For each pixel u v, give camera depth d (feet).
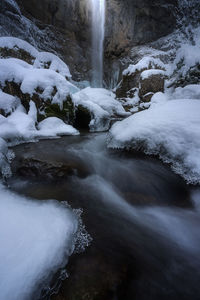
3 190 8.47
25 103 20.84
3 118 17.26
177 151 10.86
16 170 11.32
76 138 20.68
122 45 65.57
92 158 14.70
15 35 40.34
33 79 21.02
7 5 39.55
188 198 9.02
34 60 31.30
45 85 21.74
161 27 60.64
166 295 4.74
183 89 25.41
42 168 10.91
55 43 54.65
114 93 49.03
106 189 10.12
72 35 58.75
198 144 9.96
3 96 18.56
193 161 9.66
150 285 4.91
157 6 57.41
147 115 14.92
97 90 38.19
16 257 4.64
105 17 62.49
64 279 4.48
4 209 6.77
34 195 8.43
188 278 5.24
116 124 18.20
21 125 17.97
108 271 4.87
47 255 4.88
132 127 14.74
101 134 23.53
